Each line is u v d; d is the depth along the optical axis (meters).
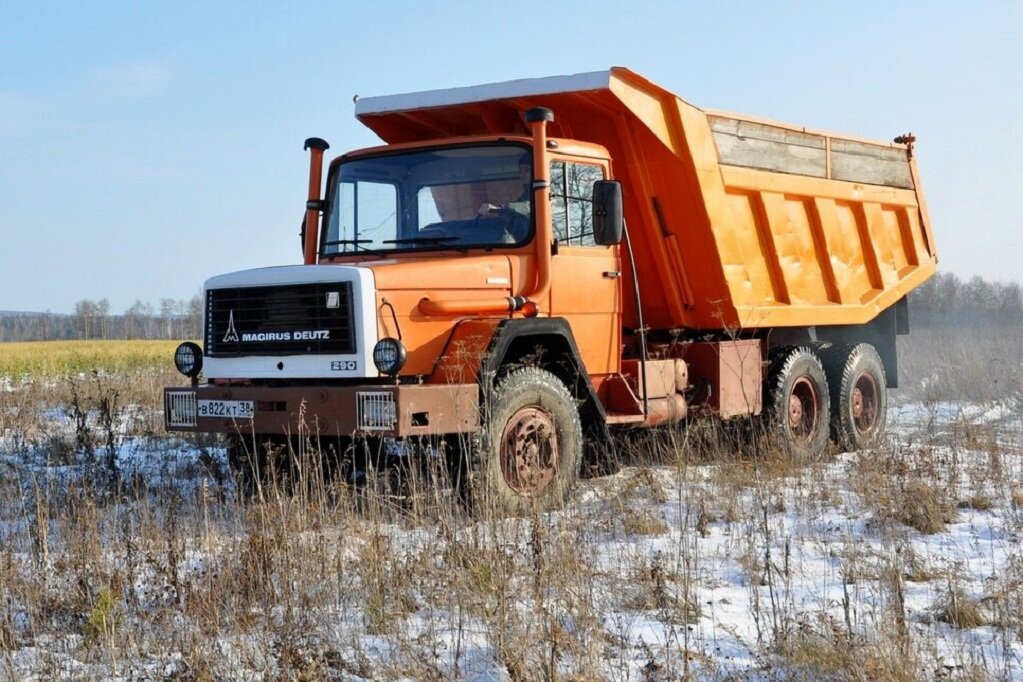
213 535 6.94
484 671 4.84
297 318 8.06
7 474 9.20
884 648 4.89
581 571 5.88
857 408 12.56
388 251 8.88
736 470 9.33
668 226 10.34
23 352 41.62
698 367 10.70
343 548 6.36
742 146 10.78
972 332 33.78
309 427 7.77
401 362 7.60
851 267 12.73
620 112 9.66
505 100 9.67
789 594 6.00
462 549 6.11
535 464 8.21
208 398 8.29
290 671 4.70
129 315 75.25
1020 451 10.88
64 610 5.70
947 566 6.66
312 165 9.38
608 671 4.81
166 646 5.21
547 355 8.73
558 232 8.84
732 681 4.74
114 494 8.43
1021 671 4.90
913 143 13.88
